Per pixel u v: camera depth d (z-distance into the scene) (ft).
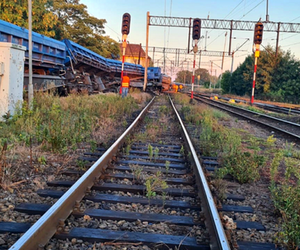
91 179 16.71
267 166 23.61
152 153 23.99
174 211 14.34
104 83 91.81
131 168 20.01
